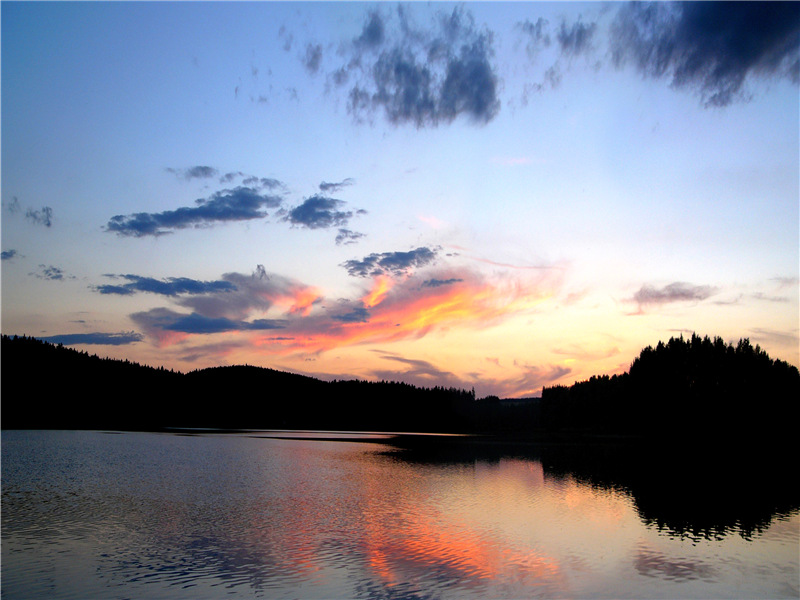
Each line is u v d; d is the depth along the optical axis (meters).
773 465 59.75
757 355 91.56
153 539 26.03
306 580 20.62
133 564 22.42
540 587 20.16
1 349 170.62
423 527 28.80
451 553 24.09
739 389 90.75
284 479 46.00
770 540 27.03
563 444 88.94
